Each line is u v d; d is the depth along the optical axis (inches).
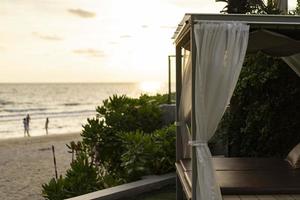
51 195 256.1
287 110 284.7
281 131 286.5
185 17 172.1
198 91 158.9
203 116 159.8
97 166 327.6
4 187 367.9
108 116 346.6
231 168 217.8
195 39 157.8
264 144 294.2
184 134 234.2
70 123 1419.8
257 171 209.8
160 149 281.9
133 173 269.1
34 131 1180.5
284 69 277.4
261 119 290.4
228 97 159.5
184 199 229.1
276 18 157.6
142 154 275.1
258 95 293.7
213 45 157.6
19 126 1337.4
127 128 342.3
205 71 158.2
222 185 178.5
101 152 330.3
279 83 283.1
